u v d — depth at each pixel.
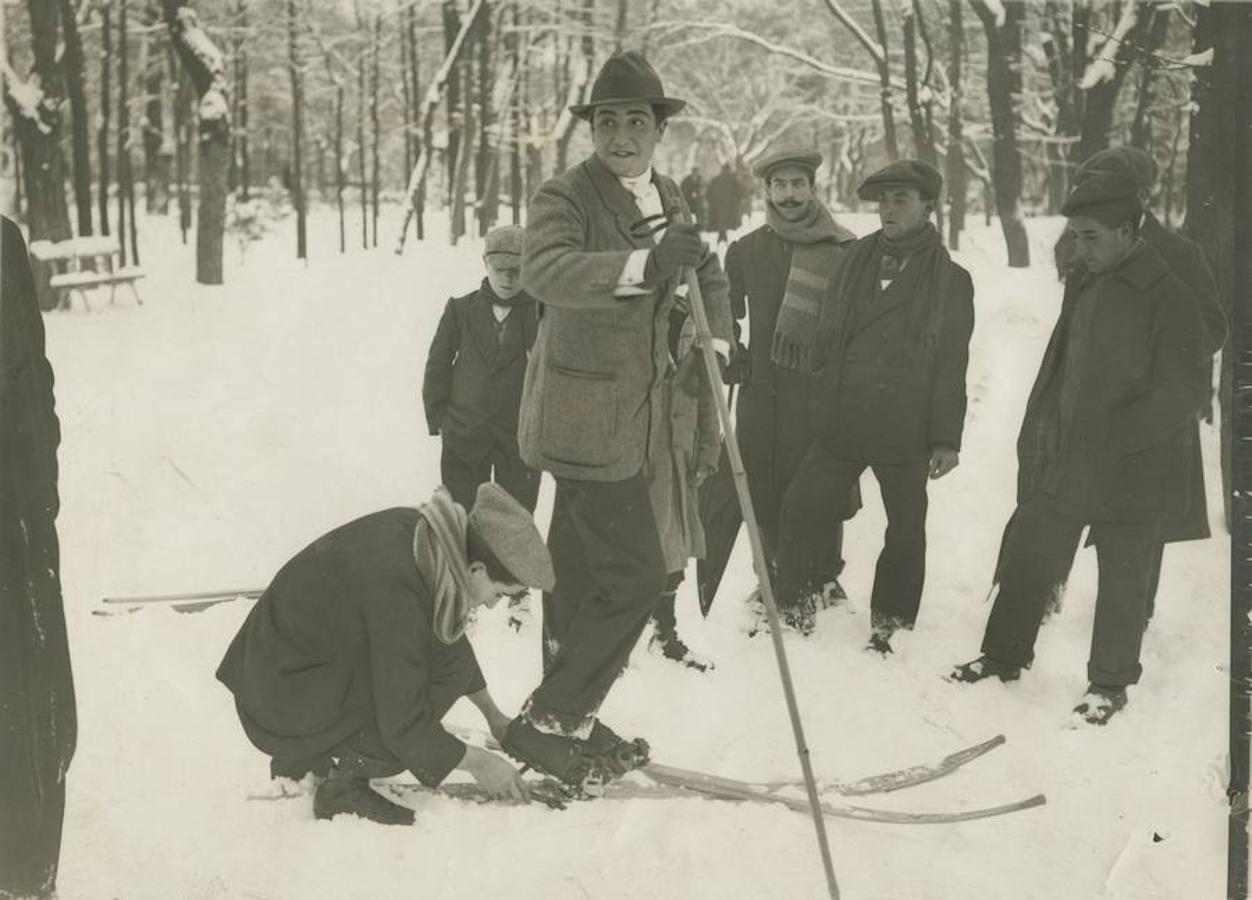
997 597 4.25
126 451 7.00
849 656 4.46
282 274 13.87
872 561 5.65
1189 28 7.64
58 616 2.80
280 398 8.38
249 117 23.00
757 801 3.41
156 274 14.12
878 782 3.54
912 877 3.06
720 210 16.56
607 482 3.44
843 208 21.44
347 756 3.29
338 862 3.05
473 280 13.34
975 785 3.53
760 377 4.79
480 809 3.32
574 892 2.96
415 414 8.30
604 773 3.44
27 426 2.71
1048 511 4.10
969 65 15.32
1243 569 2.98
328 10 19.88
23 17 11.95
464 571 3.24
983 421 7.44
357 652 3.22
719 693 4.15
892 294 4.48
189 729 3.77
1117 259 4.03
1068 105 12.02
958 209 13.02
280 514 6.19
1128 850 3.17
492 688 4.20
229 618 4.71
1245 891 2.97
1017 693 4.17
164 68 17.80
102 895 2.88
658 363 3.48
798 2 19.28
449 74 17.30
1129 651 3.96
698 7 18.11
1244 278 2.98
